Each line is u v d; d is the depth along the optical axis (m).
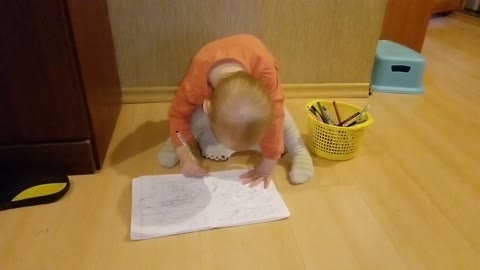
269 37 1.30
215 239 0.78
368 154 1.10
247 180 0.93
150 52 1.27
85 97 0.86
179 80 1.33
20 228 0.79
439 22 2.74
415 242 0.80
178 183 0.92
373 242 0.80
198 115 0.95
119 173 0.96
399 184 0.98
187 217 0.82
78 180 0.93
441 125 1.28
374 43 1.37
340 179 0.98
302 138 1.16
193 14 1.23
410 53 1.52
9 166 0.90
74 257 0.73
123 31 1.22
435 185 0.98
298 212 0.86
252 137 0.70
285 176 0.98
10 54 0.76
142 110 1.29
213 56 0.86
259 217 0.83
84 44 0.86
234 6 1.23
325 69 1.39
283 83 1.40
